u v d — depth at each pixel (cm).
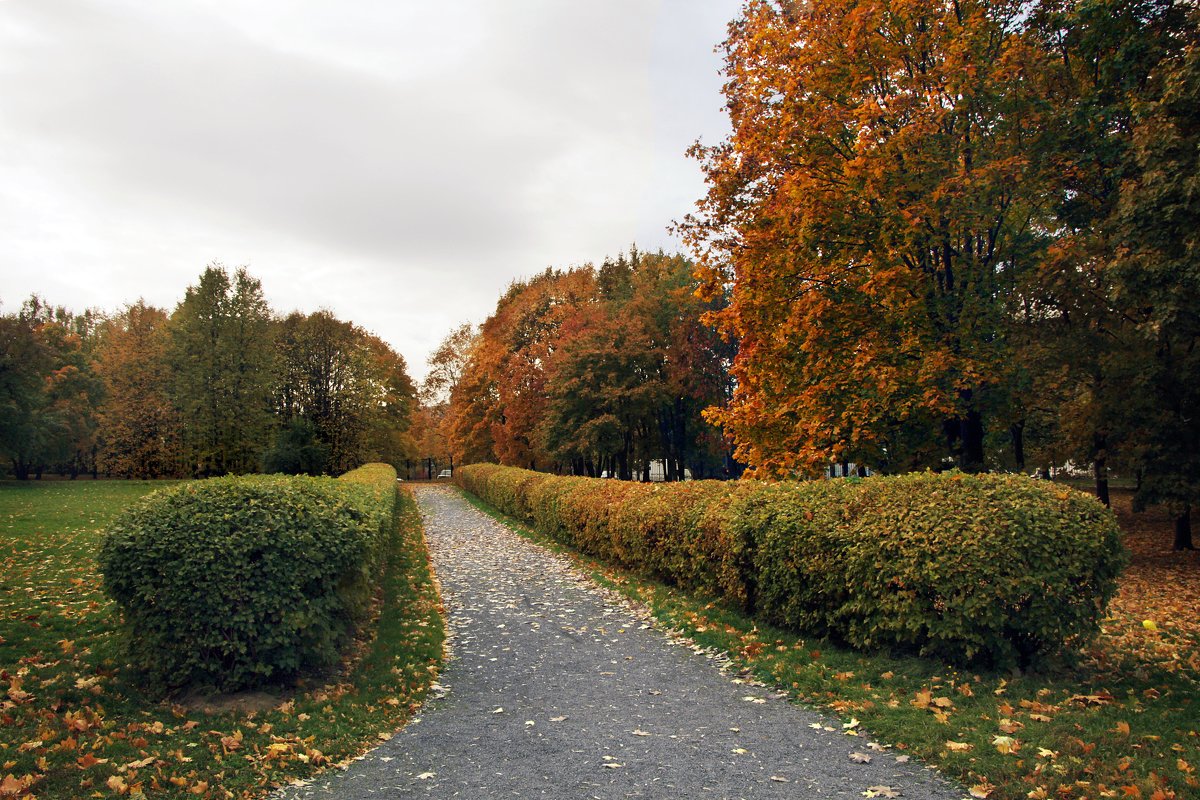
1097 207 1253
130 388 4447
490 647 779
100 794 374
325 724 511
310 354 4581
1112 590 559
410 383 5950
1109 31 1185
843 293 1249
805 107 1257
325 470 4003
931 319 1196
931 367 1094
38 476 5134
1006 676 562
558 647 774
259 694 565
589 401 3294
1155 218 1017
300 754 450
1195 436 1291
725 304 3177
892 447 1312
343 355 4616
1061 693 524
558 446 3512
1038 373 1367
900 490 672
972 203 1092
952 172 1153
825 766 421
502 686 632
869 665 613
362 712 545
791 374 1347
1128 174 1151
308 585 593
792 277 1288
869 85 1274
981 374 1105
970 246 1301
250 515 586
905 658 617
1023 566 547
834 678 591
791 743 464
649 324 3353
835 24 1251
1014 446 2444
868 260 1188
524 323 4309
